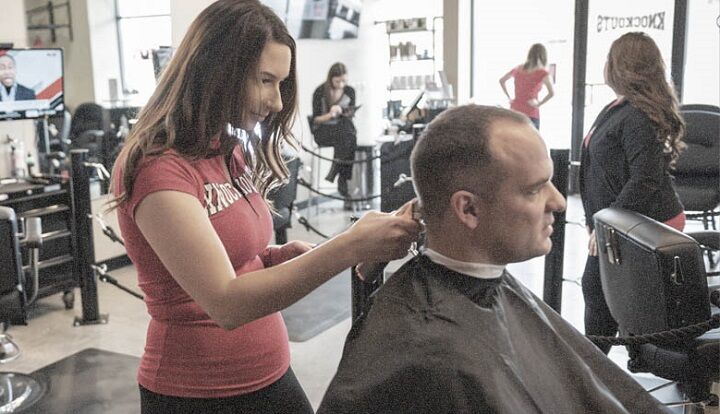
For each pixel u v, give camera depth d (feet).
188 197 3.74
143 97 22.41
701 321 5.95
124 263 15.74
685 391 7.42
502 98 23.44
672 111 7.61
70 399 9.36
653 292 6.14
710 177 13.58
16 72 12.36
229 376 4.25
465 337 3.51
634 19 20.66
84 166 11.69
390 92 24.08
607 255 7.05
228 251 4.15
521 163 3.40
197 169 3.96
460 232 3.61
